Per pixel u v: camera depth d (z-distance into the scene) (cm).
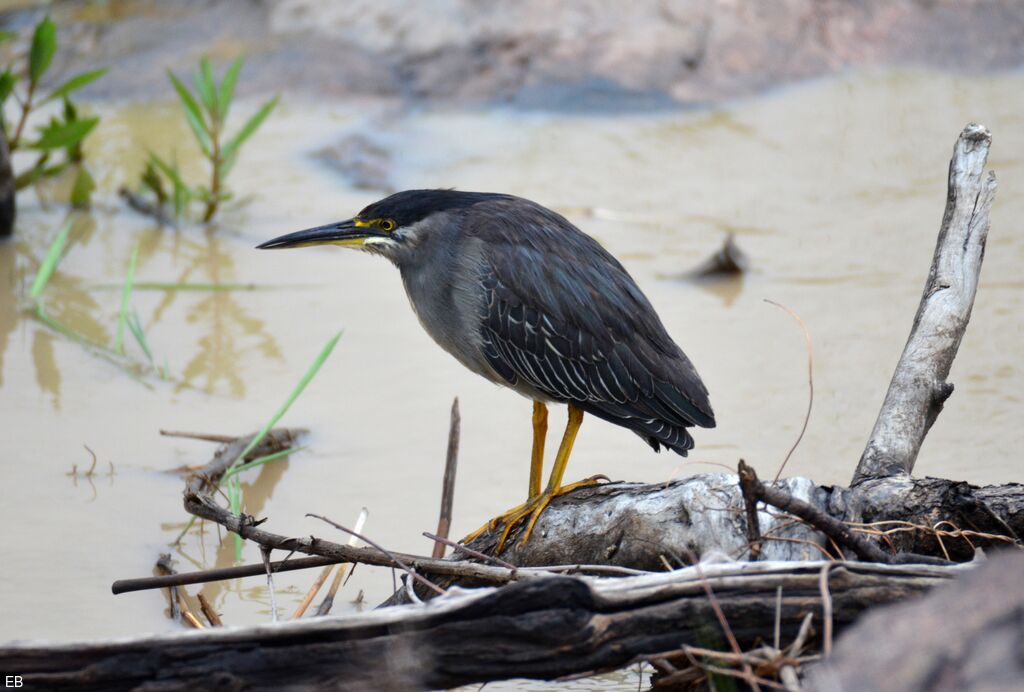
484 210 1005
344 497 1073
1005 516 758
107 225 1622
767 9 2106
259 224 1612
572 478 1098
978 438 1124
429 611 650
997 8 2136
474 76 2002
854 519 761
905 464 848
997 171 1688
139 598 934
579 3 2106
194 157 1803
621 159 1792
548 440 1180
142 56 2053
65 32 2100
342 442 1168
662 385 950
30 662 640
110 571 966
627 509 822
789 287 1433
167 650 644
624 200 1661
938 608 539
